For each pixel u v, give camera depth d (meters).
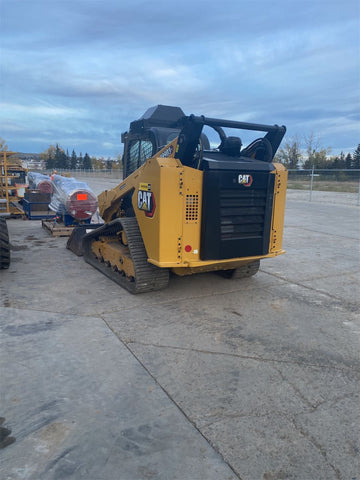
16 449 2.16
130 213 5.64
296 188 28.14
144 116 5.66
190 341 3.55
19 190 13.82
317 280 5.62
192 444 2.23
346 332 3.83
